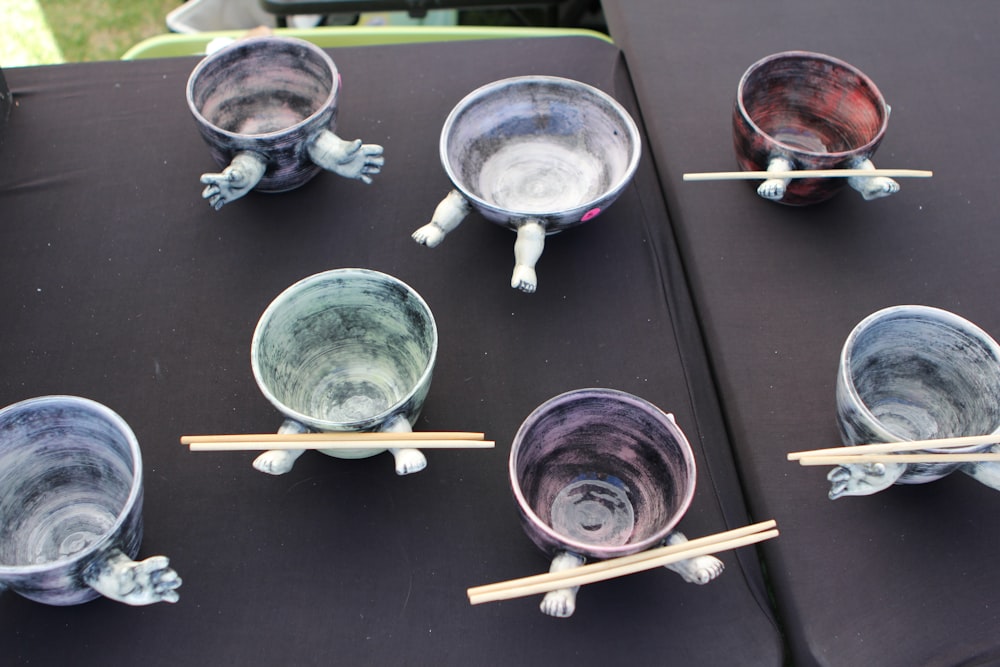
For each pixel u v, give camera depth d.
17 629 0.96
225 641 0.96
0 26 2.15
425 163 1.25
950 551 0.99
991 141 1.24
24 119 1.29
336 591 0.99
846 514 1.01
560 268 1.16
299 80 1.23
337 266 1.17
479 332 1.12
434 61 1.35
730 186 1.22
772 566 1.00
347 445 0.95
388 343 1.08
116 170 1.25
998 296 1.13
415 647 0.96
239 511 1.02
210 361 1.11
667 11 1.38
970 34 1.35
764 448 1.05
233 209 1.21
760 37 1.35
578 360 1.10
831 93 1.20
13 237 1.19
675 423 1.00
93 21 2.17
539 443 0.98
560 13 1.78
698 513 1.02
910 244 1.17
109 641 0.96
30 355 1.11
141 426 1.07
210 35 1.46
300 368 1.07
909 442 0.93
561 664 0.95
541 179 1.21
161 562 0.90
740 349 1.10
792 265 1.16
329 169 1.16
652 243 1.18
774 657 0.95
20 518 0.99
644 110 1.30
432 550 1.00
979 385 1.00
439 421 1.07
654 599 0.98
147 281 1.16
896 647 0.95
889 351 1.03
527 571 0.99
